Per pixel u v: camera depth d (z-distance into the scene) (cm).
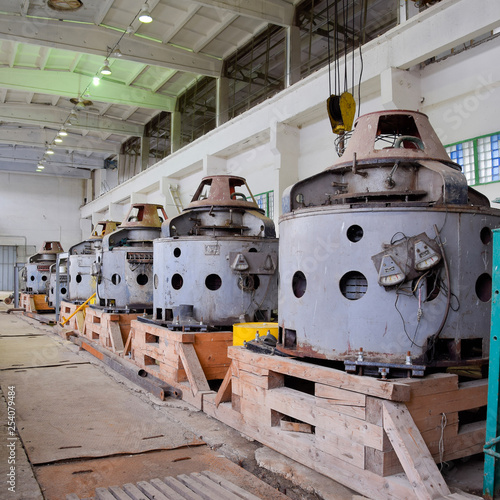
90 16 1111
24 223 2514
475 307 297
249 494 270
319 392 291
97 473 316
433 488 230
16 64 1373
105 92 1494
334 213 304
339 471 274
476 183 666
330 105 548
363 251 295
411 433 246
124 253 723
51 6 1064
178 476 299
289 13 1042
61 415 438
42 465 327
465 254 293
